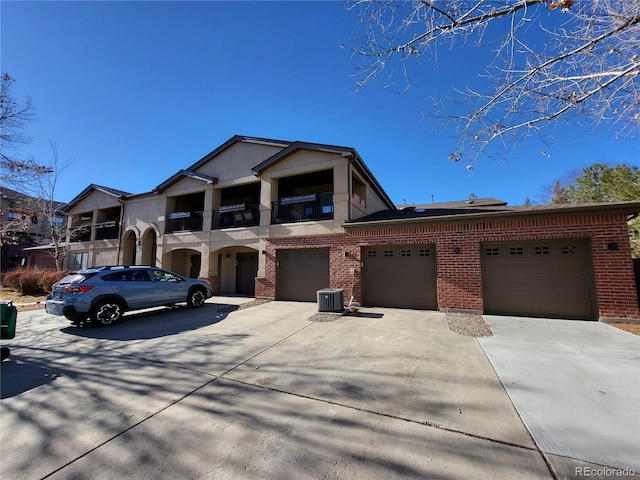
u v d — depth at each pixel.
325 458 2.33
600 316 6.93
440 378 3.89
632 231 12.73
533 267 7.82
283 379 3.97
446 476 2.09
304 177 13.27
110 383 3.91
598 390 3.40
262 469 2.21
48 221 18.77
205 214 14.05
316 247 10.78
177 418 3.00
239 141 13.79
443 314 8.13
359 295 9.70
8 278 15.66
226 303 10.87
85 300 7.07
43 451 2.46
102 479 2.12
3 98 9.78
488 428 2.70
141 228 16.27
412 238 9.12
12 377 4.15
